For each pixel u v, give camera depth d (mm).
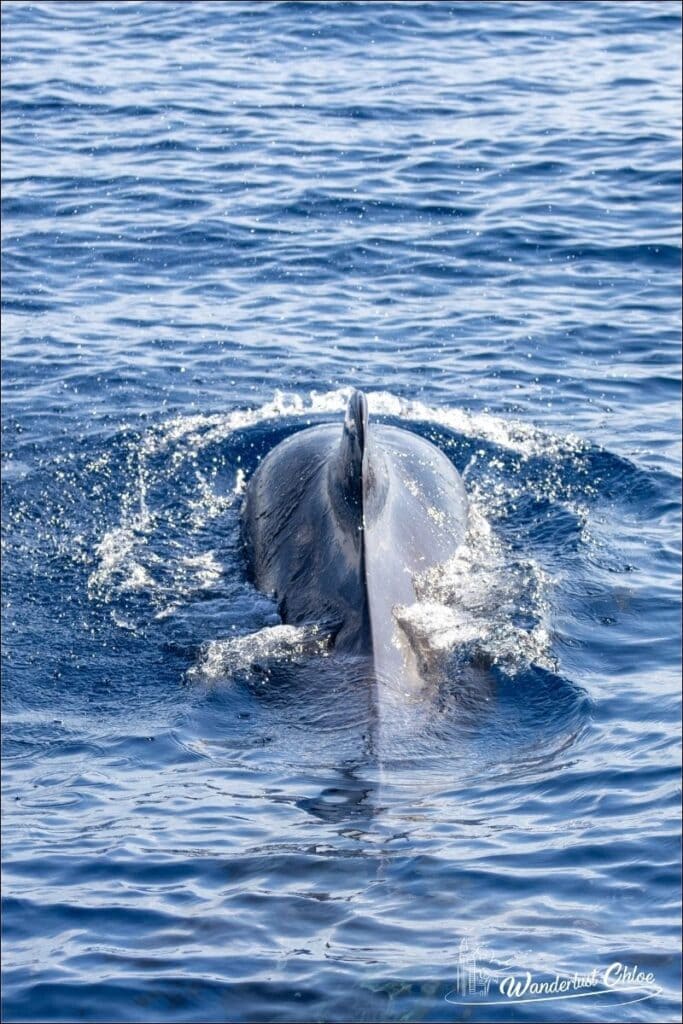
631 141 103562
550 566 54969
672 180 96562
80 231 90688
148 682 48344
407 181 97375
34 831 39844
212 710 46156
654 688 46719
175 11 138875
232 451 65812
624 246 87312
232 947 34750
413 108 111562
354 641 47125
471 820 39594
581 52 125938
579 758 42844
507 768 42312
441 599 51156
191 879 37344
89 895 36969
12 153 103750
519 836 38750
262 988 33375
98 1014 32969
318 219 91875
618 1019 32375
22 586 54594
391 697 45031
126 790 41875
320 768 42281
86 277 84875
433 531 54562
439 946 34562
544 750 43375
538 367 73938
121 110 112000
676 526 58406
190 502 61750
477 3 140000
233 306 81312
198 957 34531
